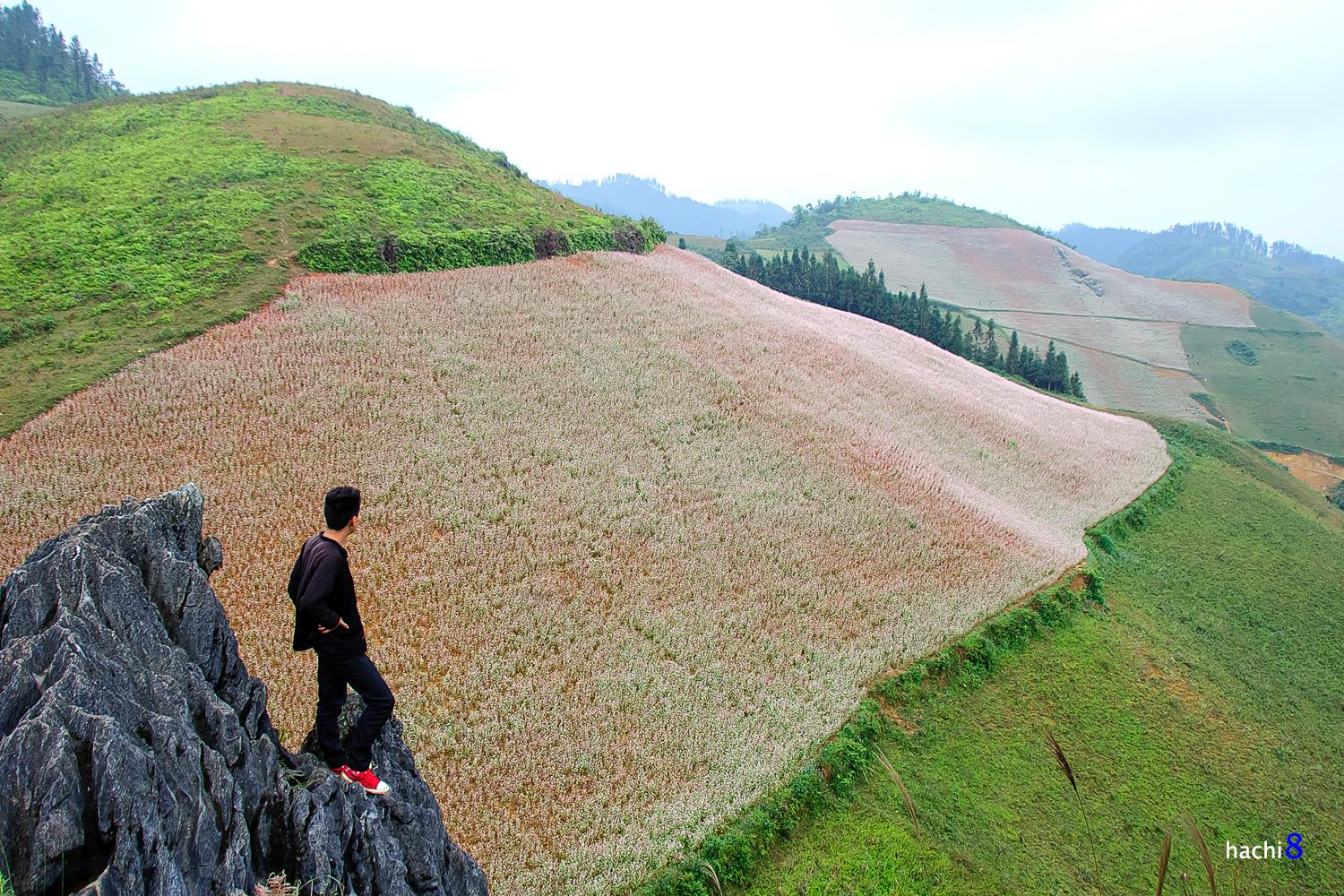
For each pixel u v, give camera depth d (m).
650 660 29.64
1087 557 44.56
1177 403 144.00
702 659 30.27
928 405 59.22
